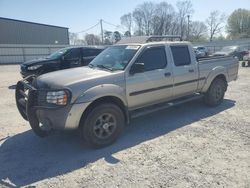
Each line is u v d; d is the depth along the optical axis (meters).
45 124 4.26
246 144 4.43
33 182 3.49
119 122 4.67
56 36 45.97
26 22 40.91
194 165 3.76
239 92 8.73
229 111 6.44
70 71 4.95
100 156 4.19
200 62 6.24
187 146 4.42
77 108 4.11
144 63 5.12
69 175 3.64
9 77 15.08
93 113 4.30
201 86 6.36
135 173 3.61
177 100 6.09
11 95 9.22
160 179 3.43
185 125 5.49
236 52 24.78
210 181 3.34
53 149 4.52
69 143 4.75
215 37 75.56
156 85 5.28
